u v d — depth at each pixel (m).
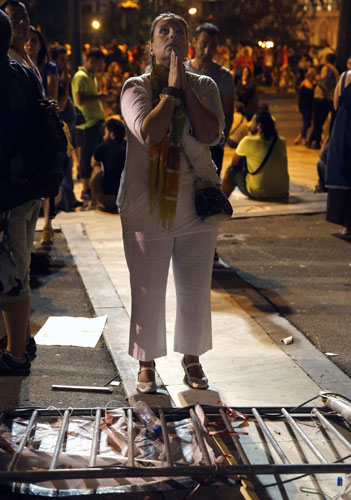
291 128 17.44
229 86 5.54
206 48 5.43
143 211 3.43
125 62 23.61
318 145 13.91
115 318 4.73
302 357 4.12
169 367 3.97
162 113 3.22
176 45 3.30
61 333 4.48
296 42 36.09
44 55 6.04
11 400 3.57
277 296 5.27
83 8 38.16
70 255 6.33
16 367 3.87
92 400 3.60
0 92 3.40
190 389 3.69
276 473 2.67
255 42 35.28
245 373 3.90
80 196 9.43
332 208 6.91
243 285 5.46
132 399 3.58
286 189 8.69
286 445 3.17
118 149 7.79
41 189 3.53
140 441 3.12
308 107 14.07
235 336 4.43
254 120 8.53
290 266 6.04
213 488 2.82
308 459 3.06
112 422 3.27
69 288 5.43
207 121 3.34
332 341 4.42
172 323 4.59
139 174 3.41
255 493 2.76
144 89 3.34
